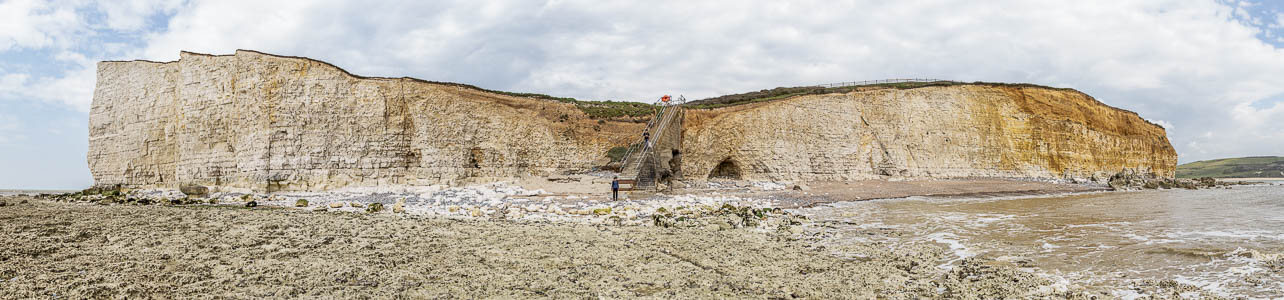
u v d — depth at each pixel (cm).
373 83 3447
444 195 2950
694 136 4075
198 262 1155
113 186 3753
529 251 1315
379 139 3388
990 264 1227
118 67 3888
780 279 1080
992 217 2186
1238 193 4006
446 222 1820
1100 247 1406
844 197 3178
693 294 962
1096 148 5191
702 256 1298
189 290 941
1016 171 4822
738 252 1360
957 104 4866
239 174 3269
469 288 980
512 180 3550
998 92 4984
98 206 2445
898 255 1348
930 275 1130
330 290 952
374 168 3353
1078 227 1816
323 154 3272
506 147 3681
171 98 3628
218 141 3394
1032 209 2548
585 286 1005
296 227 1652
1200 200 3156
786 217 2170
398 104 3472
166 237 1435
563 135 3894
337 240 1435
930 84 5003
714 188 3581
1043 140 4947
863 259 1302
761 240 1561
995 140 4859
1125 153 5462
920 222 2030
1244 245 1395
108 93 3891
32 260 1138
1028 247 1437
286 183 3200
